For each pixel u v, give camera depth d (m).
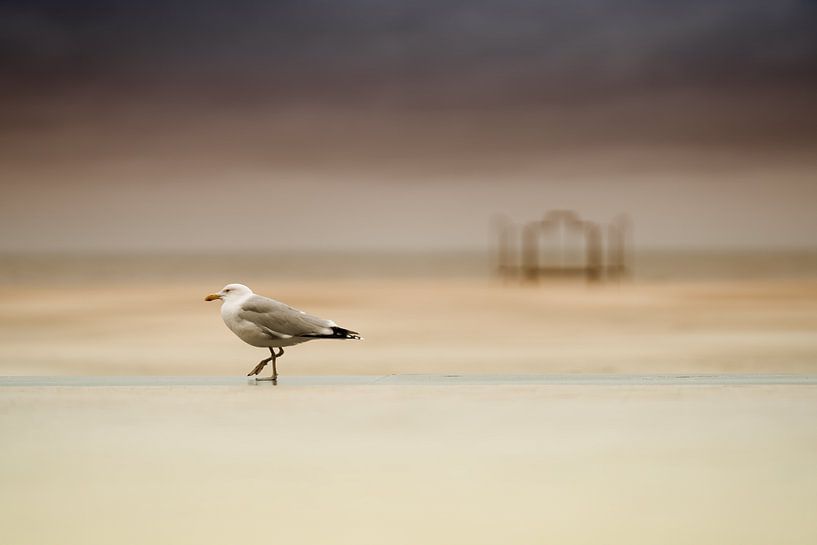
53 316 53.47
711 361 30.83
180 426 12.12
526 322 48.56
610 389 14.98
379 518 8.59
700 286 87.94
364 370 28.48
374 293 80.62
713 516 8.61
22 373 28.94
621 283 92.25
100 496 9.17
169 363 30.89
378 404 13.67
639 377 16.80
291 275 124.88
